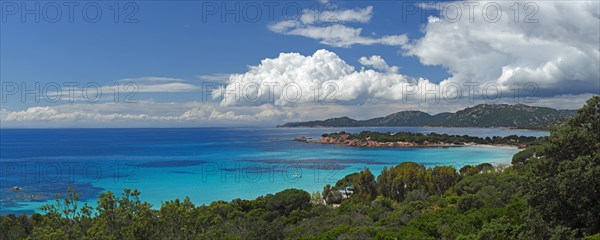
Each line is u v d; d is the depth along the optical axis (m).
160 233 27.44
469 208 55.00
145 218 26.98
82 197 107.12
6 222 51.50
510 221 38.66
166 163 191.62
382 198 80.62
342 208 71.81
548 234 31.08
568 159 35.50
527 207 38.62
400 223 53.00
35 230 28.34
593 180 32.34
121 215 27.95
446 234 42.59
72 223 28.48
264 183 130.25
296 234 53.06
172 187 124.69
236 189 120.25
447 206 63.25
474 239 36.34
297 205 73.50
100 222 27.36
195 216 29.16
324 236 45.16
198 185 128.12
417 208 66.44
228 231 49.25
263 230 50.78
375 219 63.62
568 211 33.94
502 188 61.75
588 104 37.28
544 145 37.34
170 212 28.03
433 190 87.00
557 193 33.78
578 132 35.81
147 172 160.50
